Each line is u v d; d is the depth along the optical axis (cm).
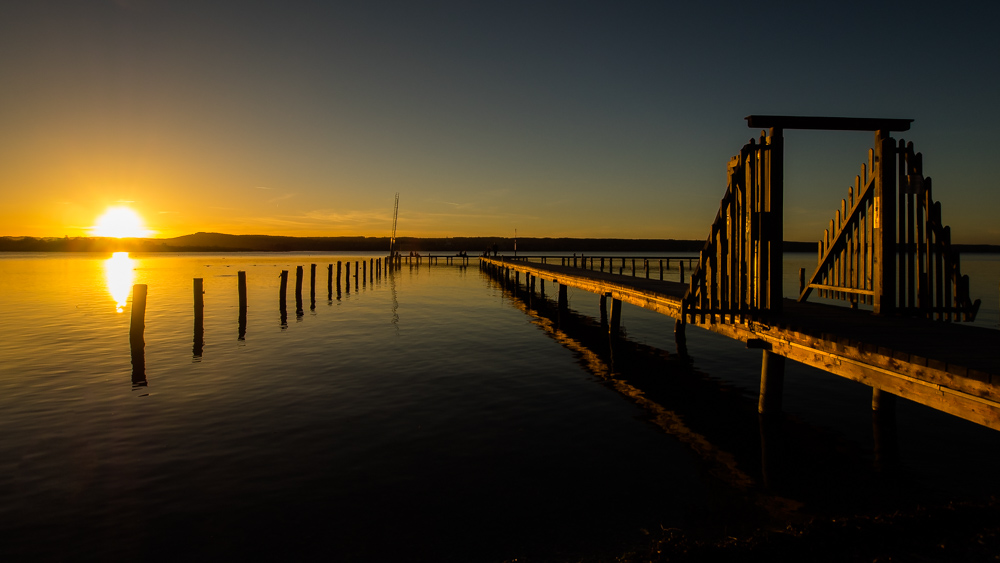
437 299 2906
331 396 1002
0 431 808
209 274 4816
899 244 827
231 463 692
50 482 637
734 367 1302
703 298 855
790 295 2920
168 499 596
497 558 487
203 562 482
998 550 432
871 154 877
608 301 2961
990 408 429
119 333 1719
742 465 699
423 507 580
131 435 793
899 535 459
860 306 2208
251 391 1034
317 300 2794
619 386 1103
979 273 4766
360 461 700
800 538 461
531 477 658
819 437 797
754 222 778
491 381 1127
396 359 1342
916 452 735
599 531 533
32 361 1296
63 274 4662
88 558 488
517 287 3791
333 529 536
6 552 496
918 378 503
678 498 605
